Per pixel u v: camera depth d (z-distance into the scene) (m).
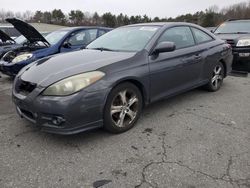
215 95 5.46
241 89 5.93
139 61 3.84
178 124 4.01
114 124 3.59
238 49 7.43
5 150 3.27
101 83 3.33
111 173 2.81
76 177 2.75
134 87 3.79
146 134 3.68
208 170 2.85
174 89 4.52
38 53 6.74
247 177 2.73
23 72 3.81
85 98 3.19
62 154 3.18
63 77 3.21
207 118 4.24
